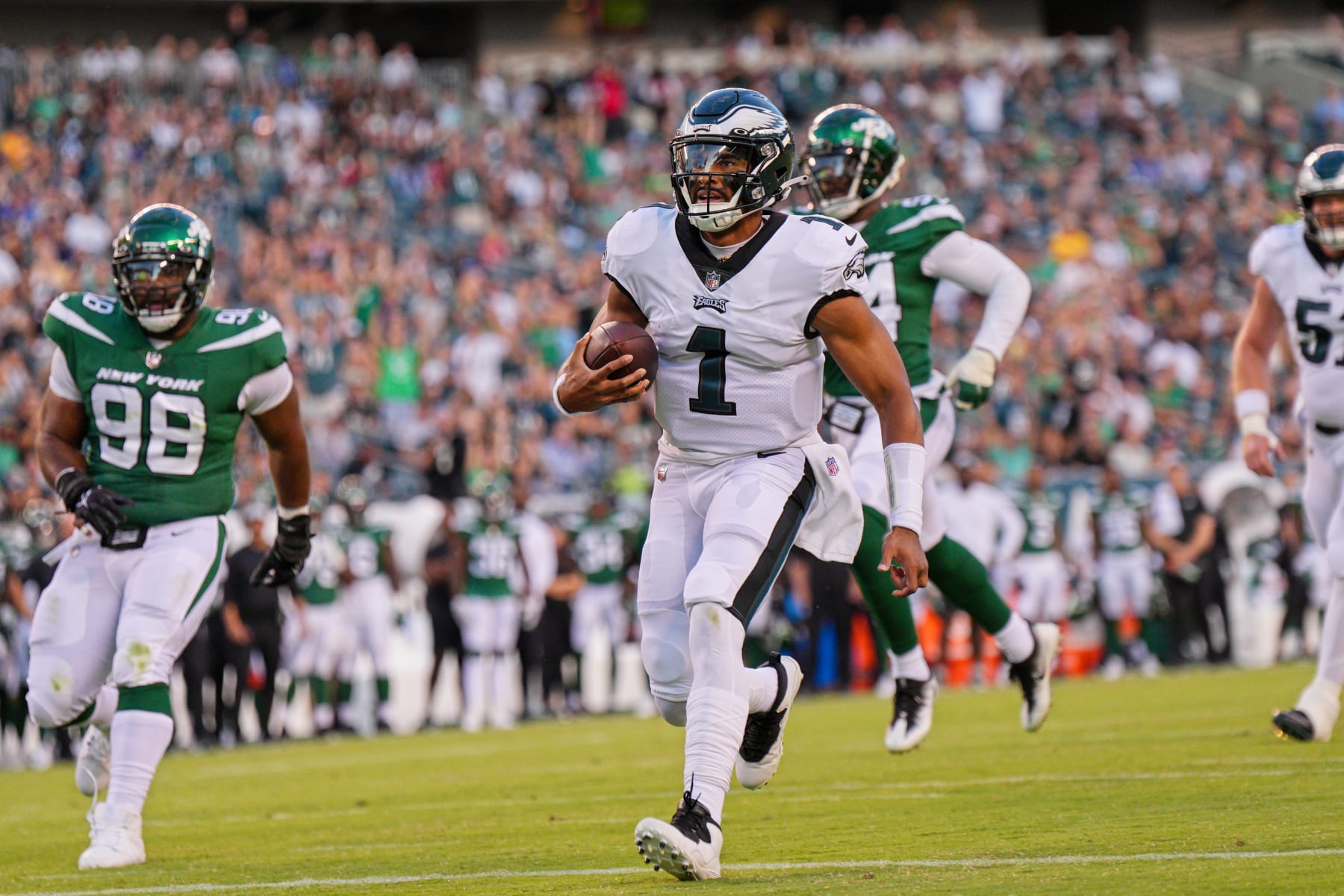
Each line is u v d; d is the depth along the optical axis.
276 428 16.55
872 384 12.59
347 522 39.16
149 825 19.25
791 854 13.29
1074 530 45.88
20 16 81.38
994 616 19.19
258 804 21.45
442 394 51.53
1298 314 19.62
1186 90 85.88
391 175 65.56
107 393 15.98
